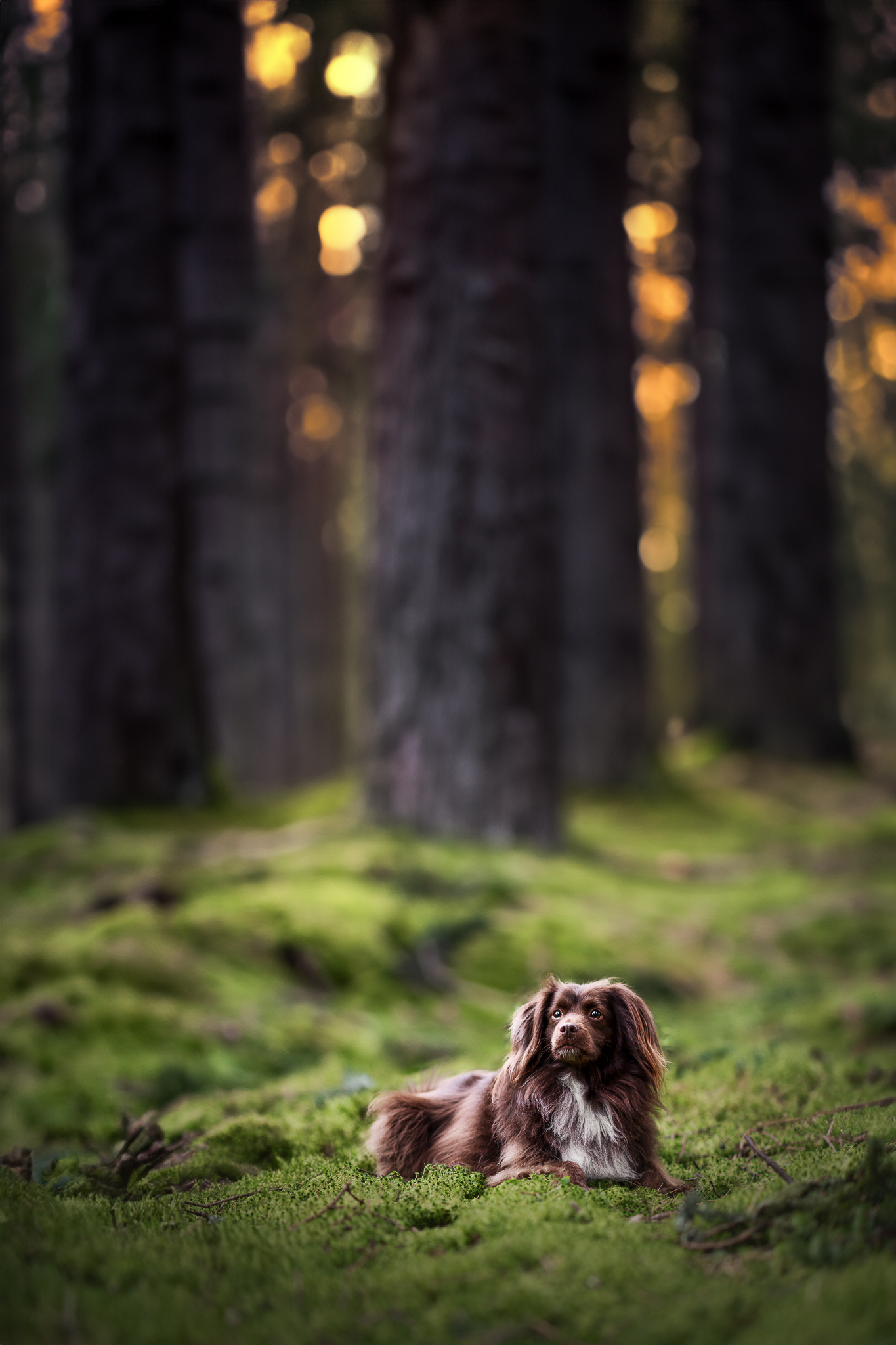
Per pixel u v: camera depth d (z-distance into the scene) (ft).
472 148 39.60
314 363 93.76
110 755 45.60
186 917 29.45
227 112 66.03
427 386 39.65
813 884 41.24
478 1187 11.84
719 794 58.59
